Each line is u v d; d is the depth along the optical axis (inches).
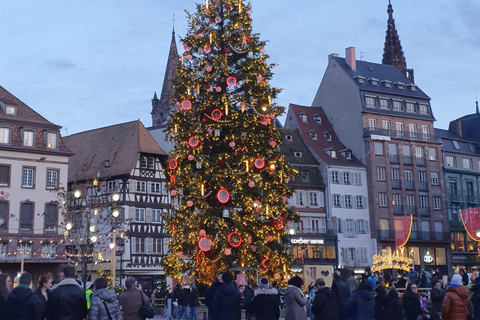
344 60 3070.9
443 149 3100.4
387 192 2849.4
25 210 2053.4
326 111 3056.1
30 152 2086.6
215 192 1371.8
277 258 1370.6
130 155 2370.8
